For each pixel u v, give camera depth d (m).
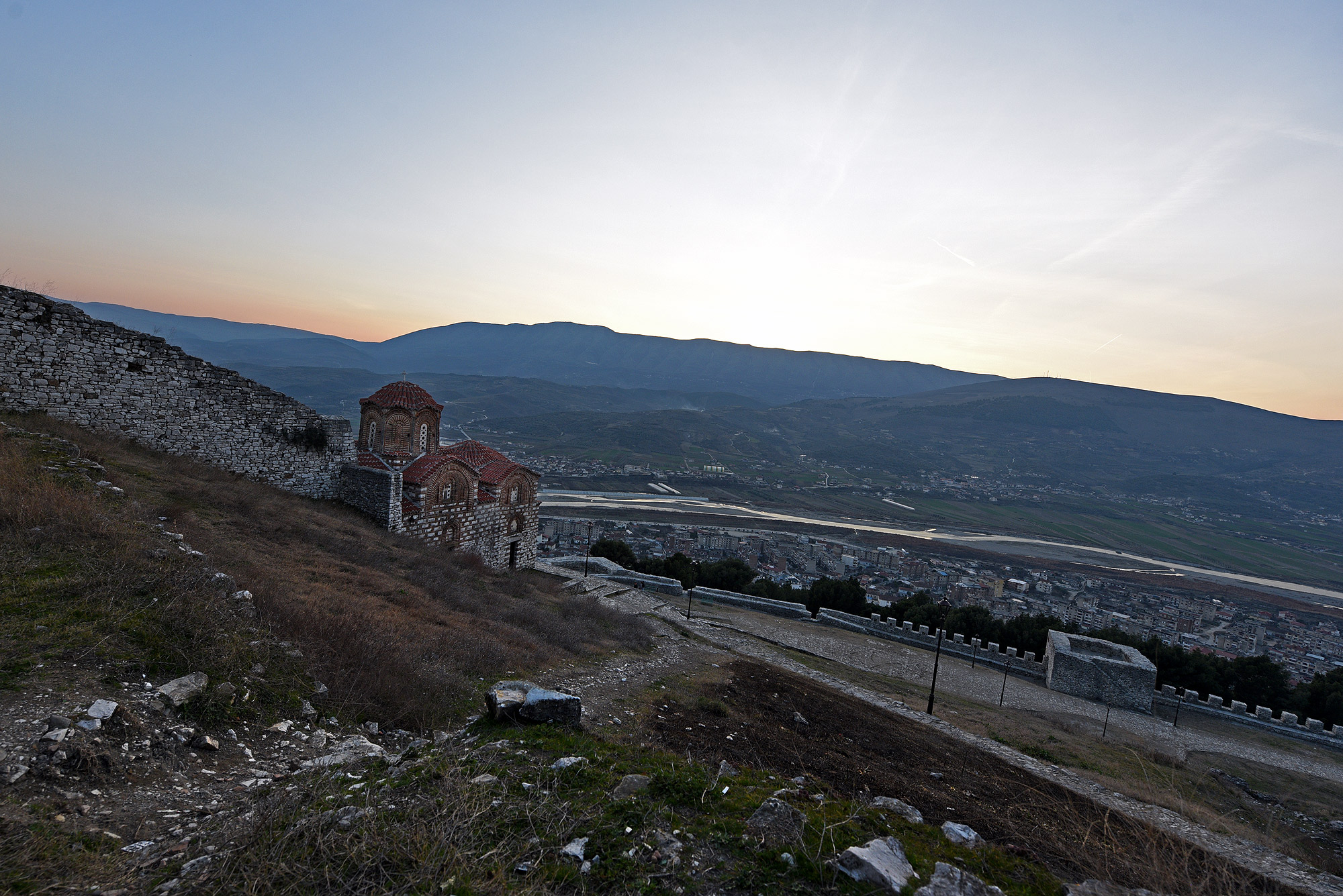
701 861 5.46
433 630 16.31
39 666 7.79
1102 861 7.67
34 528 11.21
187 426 25.88
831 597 50.91
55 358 21.88
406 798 6.37
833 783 11.33
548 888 4.92
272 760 8.09
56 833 5.46
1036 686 35.81
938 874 5.49
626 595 39.84
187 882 4.95
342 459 32.44
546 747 8.09
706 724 14.47
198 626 9.79
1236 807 19.30
